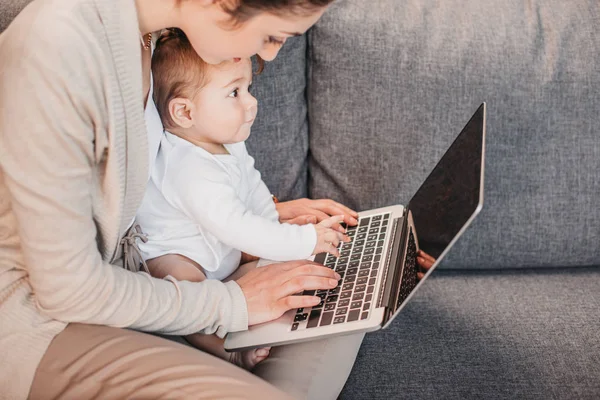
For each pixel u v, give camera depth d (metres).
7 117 0.81
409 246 1.13
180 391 0.85
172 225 1.18
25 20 0.83
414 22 1.34
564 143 1.37
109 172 0.90
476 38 1.34
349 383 1.16
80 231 0.87
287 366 1.09
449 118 1.35
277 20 0.83
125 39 0.88
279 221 1.36
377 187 1.41
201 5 0.85
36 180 0.82
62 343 0.91
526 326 1.27
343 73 1.35
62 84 0.81
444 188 1.11
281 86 1.35
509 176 1.38
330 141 1.40
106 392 0.86
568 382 1.15
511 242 1.41
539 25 1.36
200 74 1.12
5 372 0.89
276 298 1.08
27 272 0.94
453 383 1.15
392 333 1.26
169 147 1.17
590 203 1.39
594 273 1.44
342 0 1.36
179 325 1.00
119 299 0.92
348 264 1.20
